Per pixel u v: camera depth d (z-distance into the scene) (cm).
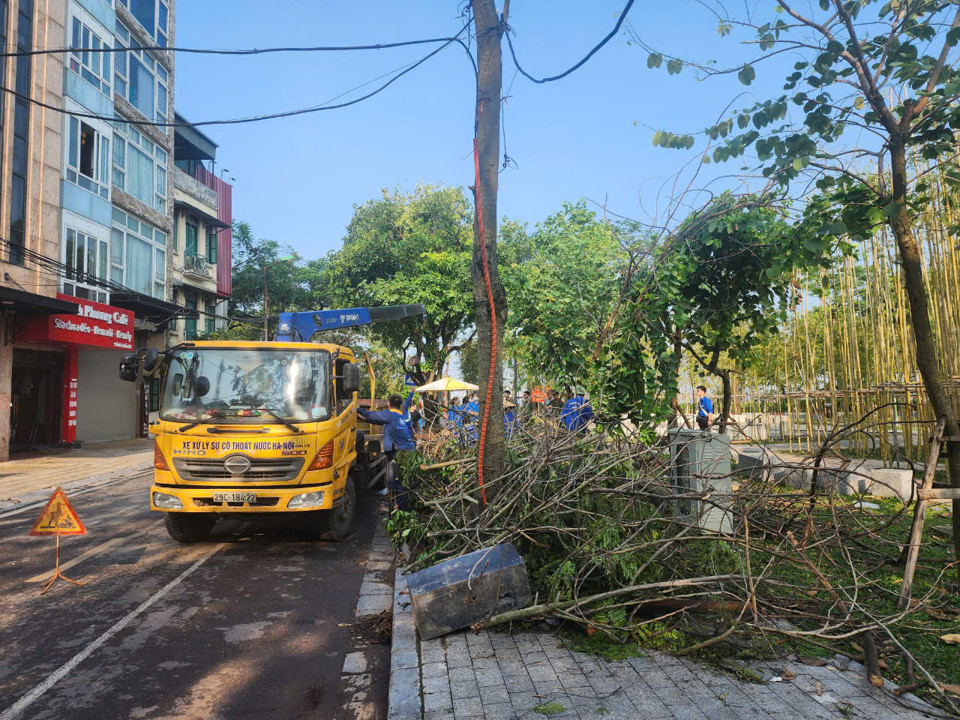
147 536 857
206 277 3825
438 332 2844
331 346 853
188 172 3928
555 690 370
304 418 763
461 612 462
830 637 405
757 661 402
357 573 684
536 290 961
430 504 645
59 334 1881
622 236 862
